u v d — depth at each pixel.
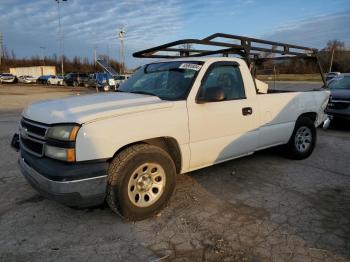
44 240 3.17
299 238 3.22
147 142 3.74
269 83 6.37
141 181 3.51
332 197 4.23
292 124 5.50
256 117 4.75
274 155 6.16
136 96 3.98
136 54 5.32
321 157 6.13
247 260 2.87
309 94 5.82
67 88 37.22
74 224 3.48
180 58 4.71
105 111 3.26
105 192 3.28
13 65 88.12
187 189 4.46
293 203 4.04
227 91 4.43
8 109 15.19
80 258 2.89
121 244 3.12
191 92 3.94
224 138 4.34
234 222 3.54
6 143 7.19
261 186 4.59
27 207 3.87
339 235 3.29
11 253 2.96
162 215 3.70
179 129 3.79
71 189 3.07
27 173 3.50
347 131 8.90
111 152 3.25
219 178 4.89
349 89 9.33
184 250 3.02
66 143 3.08
